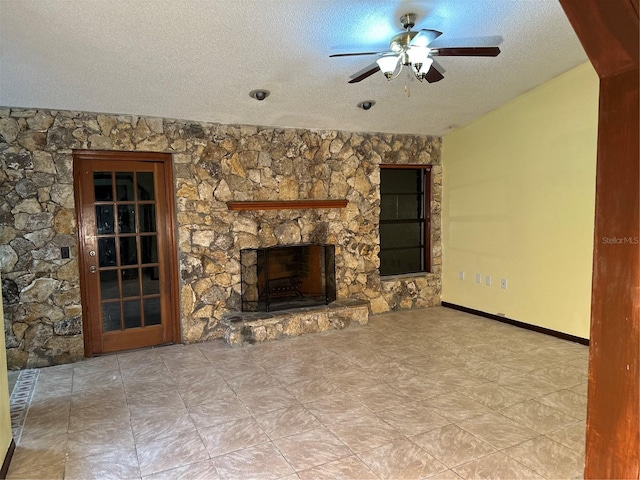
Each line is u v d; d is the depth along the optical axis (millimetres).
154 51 3270
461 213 5809
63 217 4094
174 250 4629
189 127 4559
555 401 3178
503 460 2449
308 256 5422
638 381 1607
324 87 4164
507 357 4098
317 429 2824
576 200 4387
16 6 2641
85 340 4293
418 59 2941
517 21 3355
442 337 4730
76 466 2467
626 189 1617
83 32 2955
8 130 3879
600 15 1533
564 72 4414
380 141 5676
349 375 3713
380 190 5988
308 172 5234
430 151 6020
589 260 4297
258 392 3400
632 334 1617
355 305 5137
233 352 4340
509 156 5070
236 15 2930
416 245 6254
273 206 4871
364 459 2479
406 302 5969
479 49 2871
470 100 4859
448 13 3150
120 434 2807
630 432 1634
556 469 2359
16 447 2664
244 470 2395
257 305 4992
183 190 4551
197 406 3182
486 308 5512
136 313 4543
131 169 4445
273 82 3963
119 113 4242
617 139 1639
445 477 2303
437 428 2811
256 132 4910
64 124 4055
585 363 3908
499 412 3020
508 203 5121
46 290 4062
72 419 3018
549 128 4602
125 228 4445
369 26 3195
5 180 3885
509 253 5145
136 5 2736
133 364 4074
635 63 1559
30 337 4016
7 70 3297
